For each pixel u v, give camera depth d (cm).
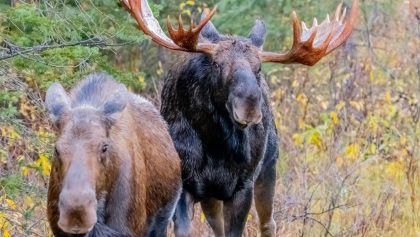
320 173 3519
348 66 4506
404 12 5031
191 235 2881
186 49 2816
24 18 2930
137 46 4409
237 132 2859
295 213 3306
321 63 4547
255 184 3125
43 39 2978
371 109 4138
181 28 2795
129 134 2466
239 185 2931
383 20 4956
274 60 2838
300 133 3900
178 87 2898
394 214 3369
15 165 3150
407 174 3525
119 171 2398
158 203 2627
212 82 2797
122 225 2414
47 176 3133
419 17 4644
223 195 2923
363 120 3966
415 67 4666
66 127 2247
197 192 2911
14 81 3019
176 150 2892
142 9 2919
